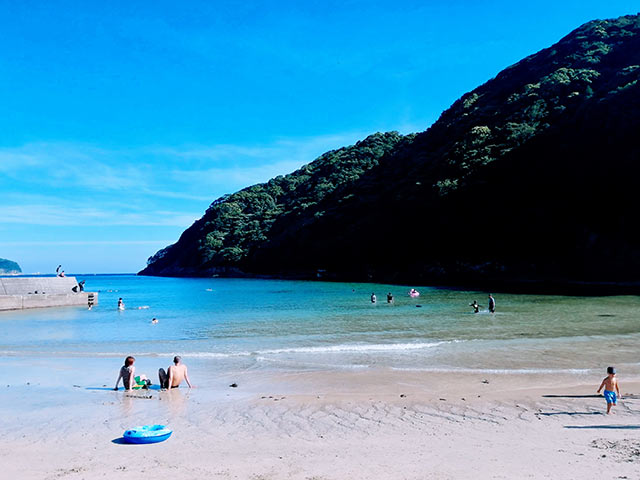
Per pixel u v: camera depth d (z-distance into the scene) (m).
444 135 116.50
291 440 8.88
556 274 72.00
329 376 14.51
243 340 21.97
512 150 88.25
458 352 17.97
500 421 9.86
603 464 6.88
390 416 10.40
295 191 169.12
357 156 163.00
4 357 18.42
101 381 14.42
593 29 120.56
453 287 66.69
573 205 73.88
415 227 92.50
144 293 75.31
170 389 13.13
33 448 8.58
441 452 7.84
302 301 47.12
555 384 13.05
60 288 49.91
